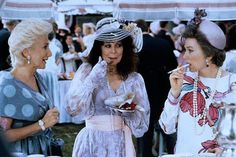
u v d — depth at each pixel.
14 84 3.07
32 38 3.06
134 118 3.44
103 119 3.39
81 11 15.91
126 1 6.98
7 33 6.82
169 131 3.19
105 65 3.29
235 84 3.07
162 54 6.57
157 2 6.97
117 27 3.42
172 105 3.11
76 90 3.29
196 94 3.11
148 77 6.52
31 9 8.36
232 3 6.66
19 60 3.10
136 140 7.38
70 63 10.49
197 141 3.09
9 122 3.04
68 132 9.29
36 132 3.08
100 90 3.39
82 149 3.40
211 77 3.13
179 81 3.08
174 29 12.70
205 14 3.12
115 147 3.39
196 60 3.08
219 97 3.08
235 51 5.26
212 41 3.05
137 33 3.49
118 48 3.42
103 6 15.72
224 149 2.48
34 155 2.90
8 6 8.10
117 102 3.33
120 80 3.48
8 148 1.12
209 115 3.07
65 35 11.55
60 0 15.58
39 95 3.14
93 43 3.42
